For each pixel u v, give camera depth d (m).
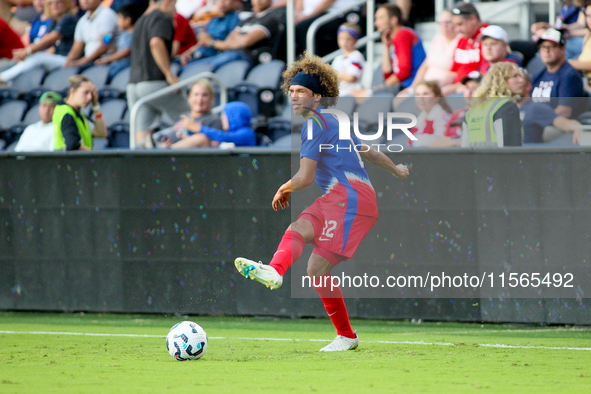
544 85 24.75
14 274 24.02
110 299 23.19
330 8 35.72
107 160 22.94
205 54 36.38
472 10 28.05
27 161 23.64
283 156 21.39
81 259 23.38
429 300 20.73
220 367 13.55
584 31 29.14
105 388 11.42
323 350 15.81
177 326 14.52
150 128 30.22
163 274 22.70
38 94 38.94
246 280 22.06
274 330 20.06
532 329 19.38
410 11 34.53
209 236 22.22
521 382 11.89
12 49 42.66
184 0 40.50
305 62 15.27
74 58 40.16
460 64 28.45
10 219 23.94
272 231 21.59
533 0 32.94
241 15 37.41
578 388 11.37
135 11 37.84
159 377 12.44
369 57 33.34
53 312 23.81
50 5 42.00
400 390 11.20
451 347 16.38
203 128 26.81
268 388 11.36
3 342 17.91
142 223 22.78
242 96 32.88
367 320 21.36
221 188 22.02
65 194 23.39
